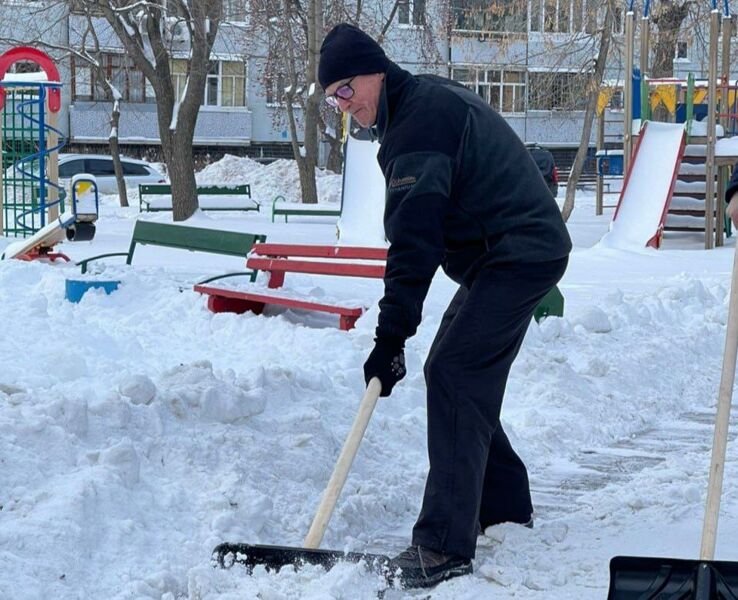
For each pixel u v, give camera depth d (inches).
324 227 1000.9
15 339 305.9
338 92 153.3
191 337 358.0
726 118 933.2
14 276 449.4
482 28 1364.4
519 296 159.3
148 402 201.2
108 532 162.4
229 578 149.2
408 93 153.8
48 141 802.2
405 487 210.1
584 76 1077.8
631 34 823.7
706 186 792.3
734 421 284.8
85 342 309.9
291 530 181.8
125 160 1507.1
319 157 2084.2
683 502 197.8
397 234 149.8
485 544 175.3
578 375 301.9
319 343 330.6
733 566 135.1
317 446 207.9
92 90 1919.3
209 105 2090.3
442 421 160.1
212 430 201.5
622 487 212.4
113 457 177.8
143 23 1262.3
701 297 453.1
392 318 149.9
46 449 178.4
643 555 168.9
